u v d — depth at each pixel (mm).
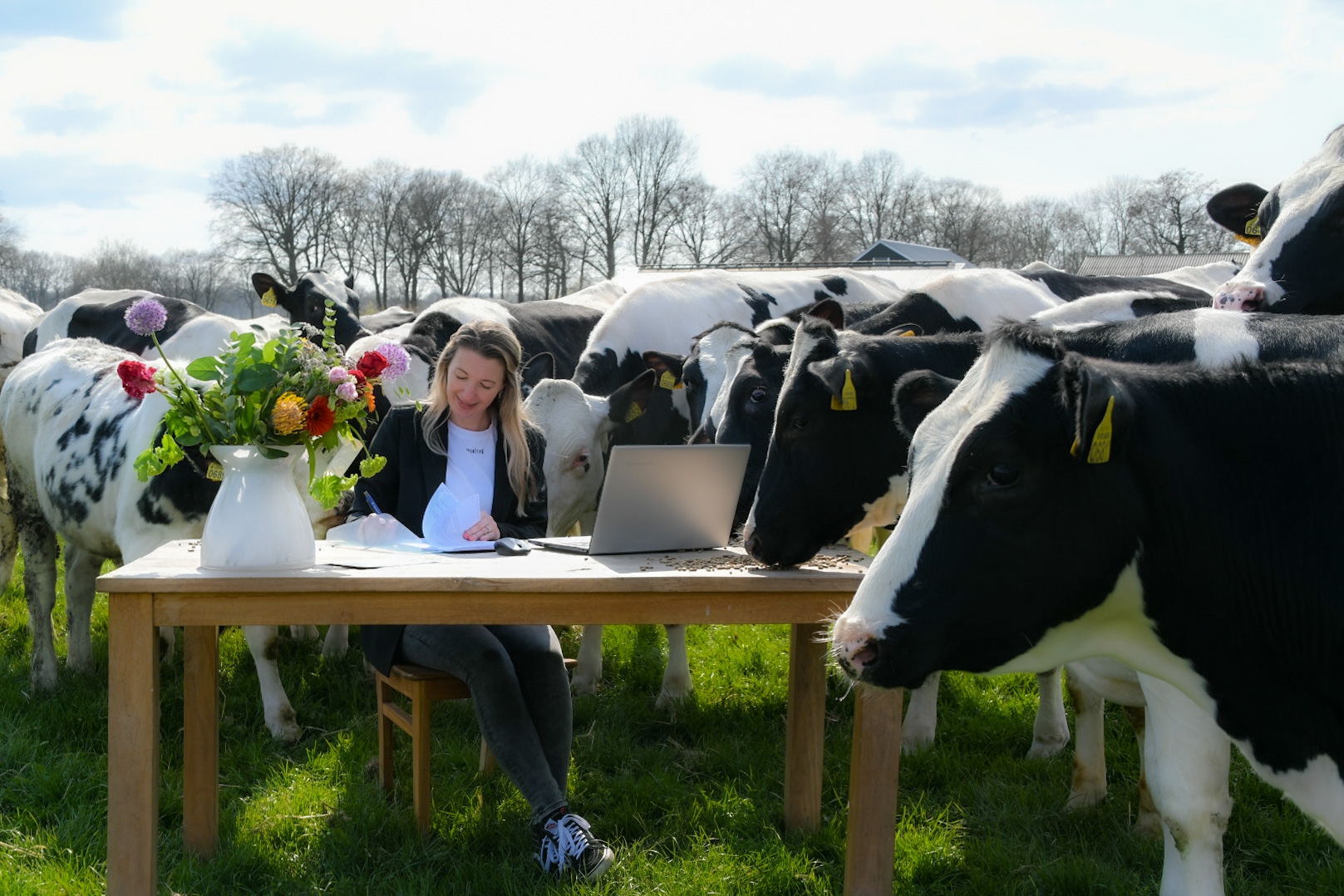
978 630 2385
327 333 3246
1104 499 2287
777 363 5543
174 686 5855
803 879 3682
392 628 4023
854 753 3281
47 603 5953
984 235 70938
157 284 69688
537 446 4285
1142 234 64438
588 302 12492
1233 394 2395
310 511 5082
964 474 2326
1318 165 5668
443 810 4230
